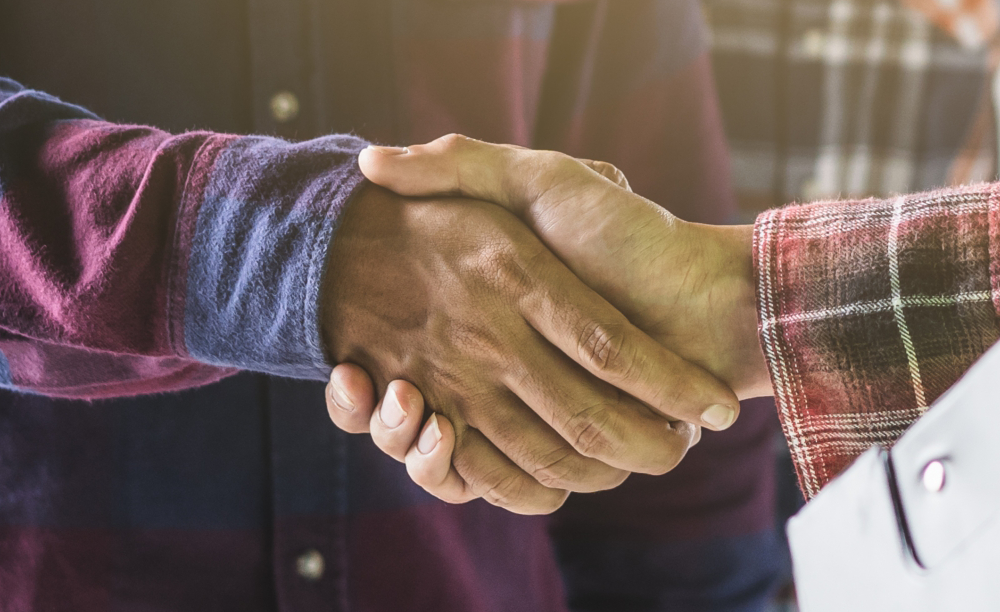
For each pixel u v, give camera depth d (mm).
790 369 663
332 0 827
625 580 930
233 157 691
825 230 667
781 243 673
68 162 700
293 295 678
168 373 721
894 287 646
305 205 684
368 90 839
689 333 710
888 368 646
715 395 693
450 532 850
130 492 801
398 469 831
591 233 702
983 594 402
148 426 801
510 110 871
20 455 794
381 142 844
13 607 802
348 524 820
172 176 691
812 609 553
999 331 631
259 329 686
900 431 645
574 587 948
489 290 689
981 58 1312
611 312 688
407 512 833
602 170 750
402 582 832
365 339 696
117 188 690
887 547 489
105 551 799
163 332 694
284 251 679
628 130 924
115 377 716
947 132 1340
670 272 702
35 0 795
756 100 1300
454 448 705
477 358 692
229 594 815
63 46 799
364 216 693
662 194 927
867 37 1288
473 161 702
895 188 1349
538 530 911
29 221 690
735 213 957
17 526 798
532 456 704
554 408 690
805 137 1326
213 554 812
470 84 861
